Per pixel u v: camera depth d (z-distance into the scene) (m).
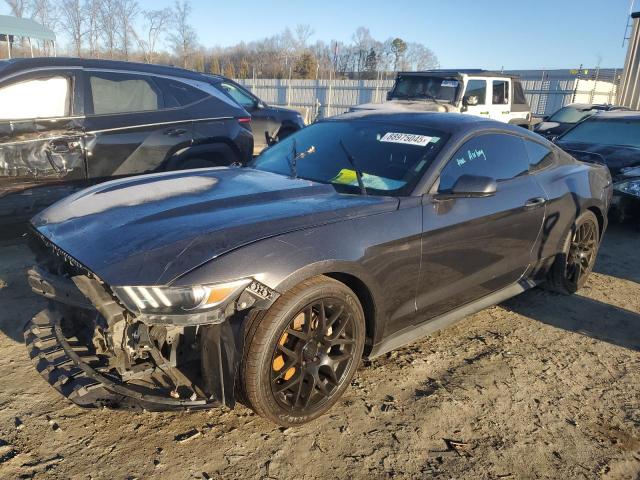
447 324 3.48
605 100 23.88
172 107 5.55
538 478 2.49
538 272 4.30
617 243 6.62
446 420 2.87
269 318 2.43
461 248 3.35
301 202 2.94
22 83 4.62
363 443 2.65
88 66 5.03
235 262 2.34
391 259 2.92
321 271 2.56
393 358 3.50
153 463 2.42
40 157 4.67
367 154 3.58
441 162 3.32
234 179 3.44
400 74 12.89
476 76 12.04
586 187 4.55
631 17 15.40
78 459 2.42
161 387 2.49
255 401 2.48
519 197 3.80
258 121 10.34
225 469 2.42
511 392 3.18
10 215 4.59
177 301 2.22
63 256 2.56
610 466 2.60
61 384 2.53
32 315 3.77
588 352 3.74
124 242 2.47
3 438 2.53
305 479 2.39
